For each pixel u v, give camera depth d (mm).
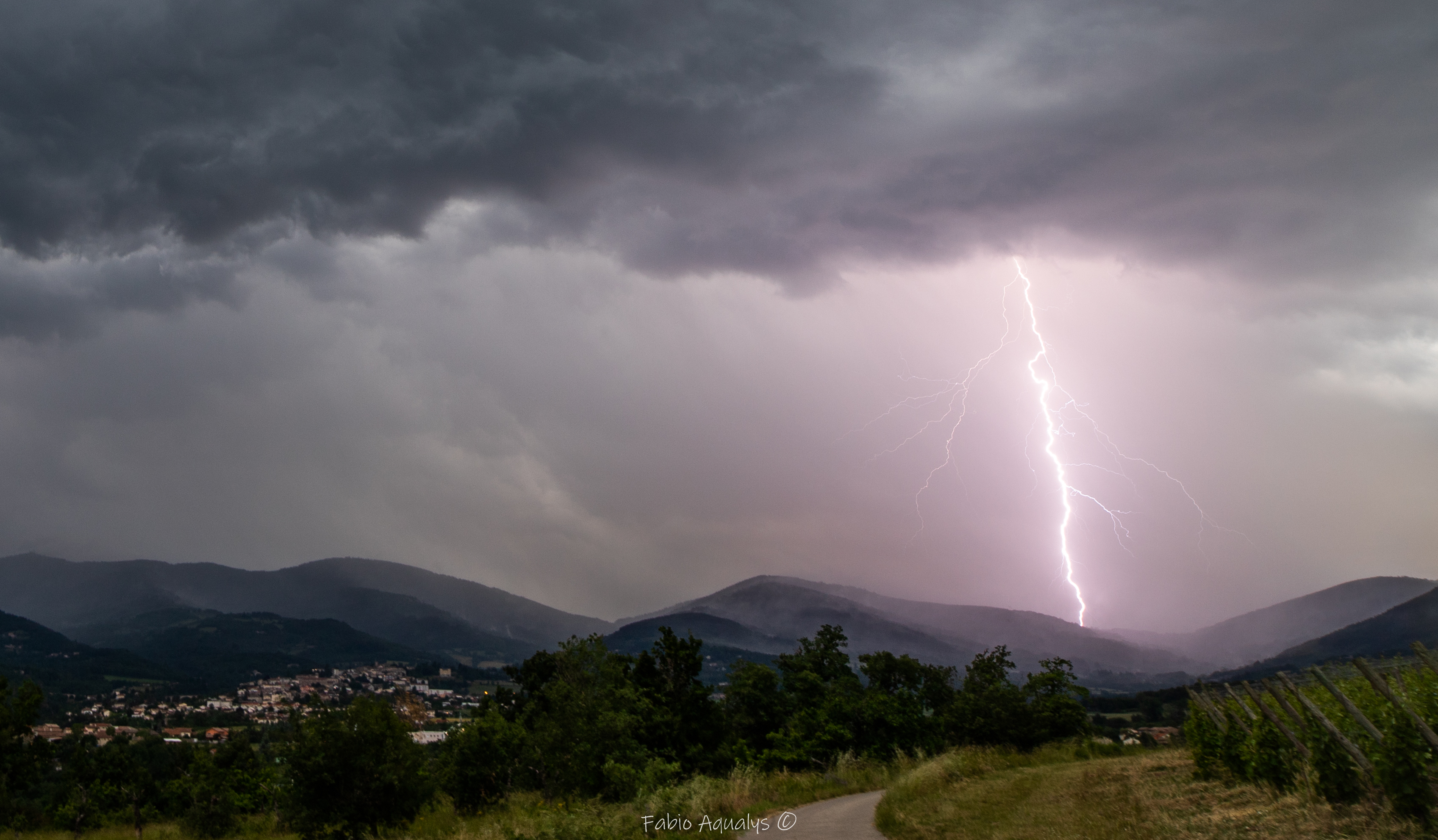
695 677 43656
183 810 42531
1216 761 19047
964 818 17797
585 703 30469
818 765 44219
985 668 48031
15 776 29531
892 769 35031
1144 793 18562
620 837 17250
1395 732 11383
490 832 19891
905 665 54438
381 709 23234
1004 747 43781
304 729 22406
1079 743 41125
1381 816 11656
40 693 30641
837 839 16391
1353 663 11891
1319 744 13070
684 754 40719
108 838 38406
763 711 51281
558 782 29125
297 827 22078
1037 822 16359
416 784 23078
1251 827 12883
